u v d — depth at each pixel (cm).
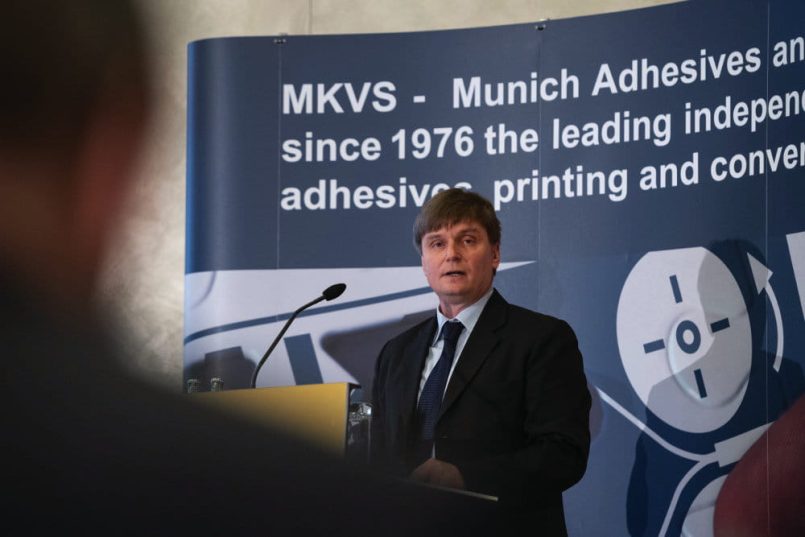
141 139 42
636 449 537
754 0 546
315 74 604
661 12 565
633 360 545
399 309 582
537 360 374
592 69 575
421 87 596
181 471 43
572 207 568
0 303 40
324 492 47
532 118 582
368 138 596
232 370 586
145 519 42
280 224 595
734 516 518
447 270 396
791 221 526
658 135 559
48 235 41
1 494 40
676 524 526
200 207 603
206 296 594
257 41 609
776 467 514
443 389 380
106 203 42
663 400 536
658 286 546
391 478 52
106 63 41
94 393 41
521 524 338
